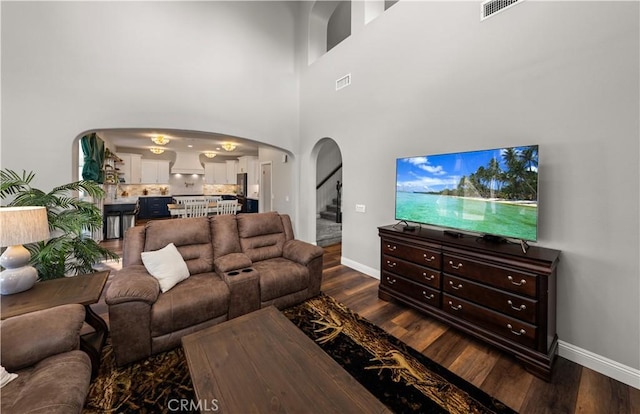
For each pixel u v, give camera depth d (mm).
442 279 2332
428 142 2859
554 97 1984
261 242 3141
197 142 7426
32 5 2924
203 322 2154
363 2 3613
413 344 2123
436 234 2555
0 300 1723
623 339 1738
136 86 3529
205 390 1146
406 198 2904
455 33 2590
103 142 5605
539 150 2070
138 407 1532
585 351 1883
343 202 4078
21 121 2910
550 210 2023
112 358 1925
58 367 1242
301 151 5070
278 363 1322
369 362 1914
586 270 1871
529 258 1781
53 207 2633
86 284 1994
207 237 2828
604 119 1773
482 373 1806
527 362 1804
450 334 2258
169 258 2361
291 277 2686
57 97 3070
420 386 1694
